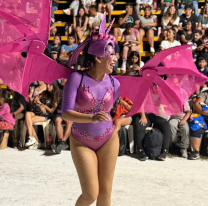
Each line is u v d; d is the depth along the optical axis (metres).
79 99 2.45
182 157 5.52
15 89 2.68
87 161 2.43
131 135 5.73
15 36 2.49
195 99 5.69
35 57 2.63
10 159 5.25
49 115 6.04
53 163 5.02
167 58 2.82
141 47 8.25
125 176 4.39
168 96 3.04
